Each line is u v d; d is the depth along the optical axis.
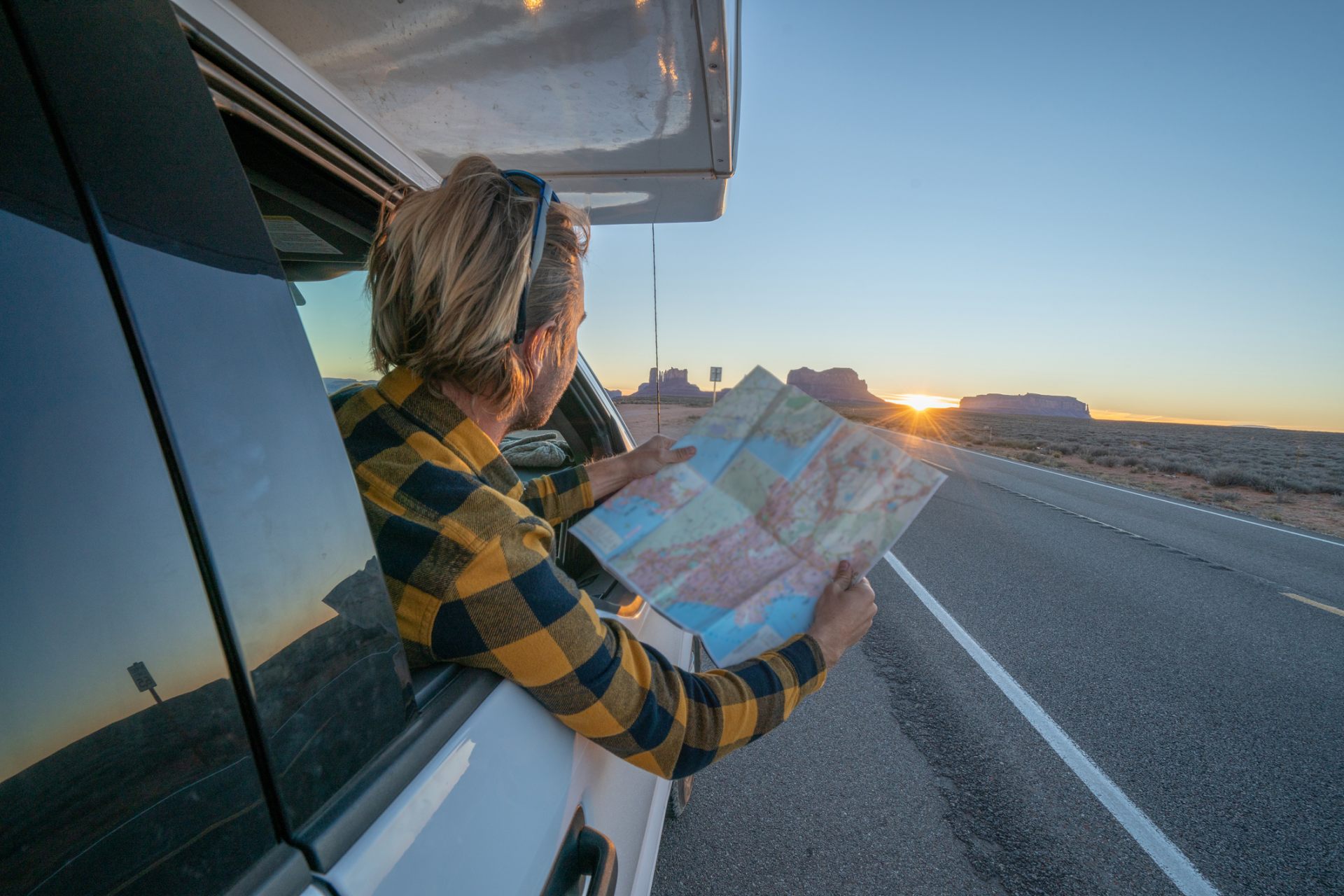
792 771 2.60
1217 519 10.29
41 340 0.32
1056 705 3.23
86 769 0.32
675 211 2.65
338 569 0.49
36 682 0.31
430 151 2.09
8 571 0.30
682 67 1.51
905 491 0.82
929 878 2.02
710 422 0.92
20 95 0.34
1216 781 2.59
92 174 0.36
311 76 0.76
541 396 0.82
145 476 0.36
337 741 0.46
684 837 2.18
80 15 0.38
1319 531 10.06
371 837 0.45
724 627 0.75
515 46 1.42
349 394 0.99
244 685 0.40
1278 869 2.10
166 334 0.38
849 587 0.79
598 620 0.67
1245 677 3.64
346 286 1.23
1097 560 6.46
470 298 0.64
